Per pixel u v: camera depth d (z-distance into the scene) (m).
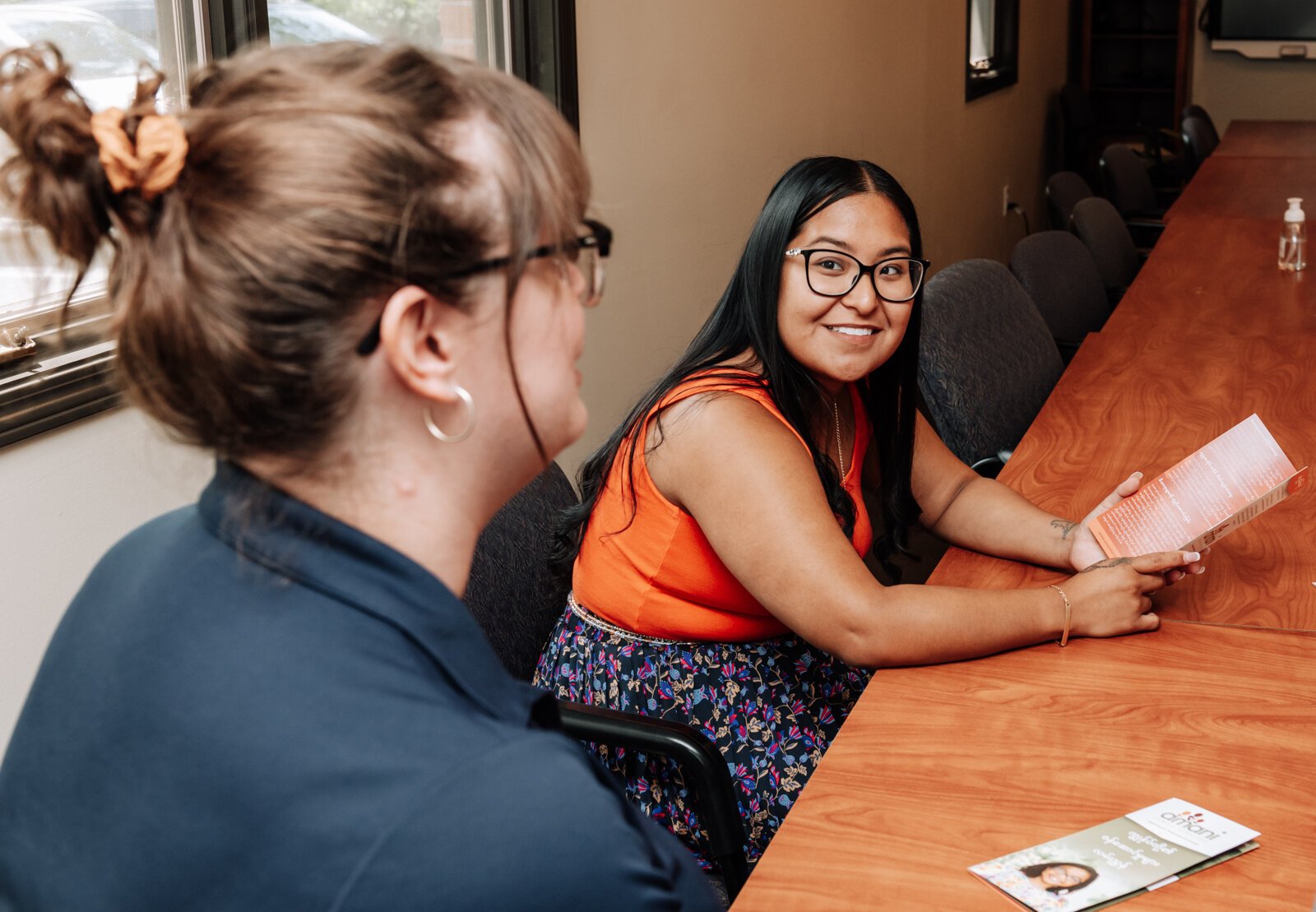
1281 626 1.38
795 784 1.43
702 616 1.44
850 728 1.19
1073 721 1.19
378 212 0.52
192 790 0.53
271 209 0.52
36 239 0.65
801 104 4.12
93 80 1.75
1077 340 3.37
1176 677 1.27
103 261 0.63
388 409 0.56
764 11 3.78
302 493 0.57
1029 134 7.36
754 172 3.82
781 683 1.47
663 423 1.38
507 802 0.52
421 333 0.55
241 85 0.56
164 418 0.57
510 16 2.69
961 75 5.88
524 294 0.58
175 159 0.53
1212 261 3.62
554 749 0.55
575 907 0.52
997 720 1.20
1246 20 8.34
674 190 3.34
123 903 0.54
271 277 0.52
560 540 1.56
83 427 1.67
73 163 0.54
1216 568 1.54
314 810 0.51
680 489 1.37
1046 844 0.99
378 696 0.53
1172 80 8.33
